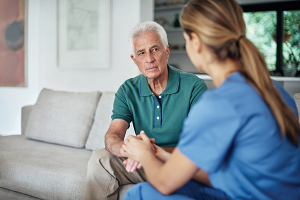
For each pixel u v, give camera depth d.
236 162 0.73
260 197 0.72
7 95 4.04
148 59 1.39
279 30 3.67
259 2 3.80
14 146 2.18
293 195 0.74
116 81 3.11
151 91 1.50
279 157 0.70
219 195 0.94
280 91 0.83
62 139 2.28
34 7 3.68
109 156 1.31
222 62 0.77
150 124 1.49
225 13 0.75
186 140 0.71
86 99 2.33
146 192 0.82
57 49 3.46
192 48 0.80
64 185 1.55
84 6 3.26
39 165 1.70
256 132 0.68
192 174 0.73
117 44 3.09
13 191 1.80
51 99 2.48
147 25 1.41
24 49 3.76
